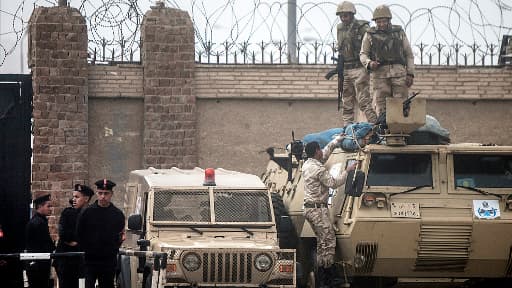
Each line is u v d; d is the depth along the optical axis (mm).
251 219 31609
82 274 28062
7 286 32594
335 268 32406
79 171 43031
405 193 31594
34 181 42656
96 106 44000
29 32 44438
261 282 29375
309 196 32375
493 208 31672
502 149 31875
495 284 33750
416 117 31172
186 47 44188
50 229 42594
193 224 31219
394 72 35969
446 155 31953
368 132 32406
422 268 32125
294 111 45438
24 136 35625
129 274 32500
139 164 44250
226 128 45000
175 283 28969
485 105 46312
